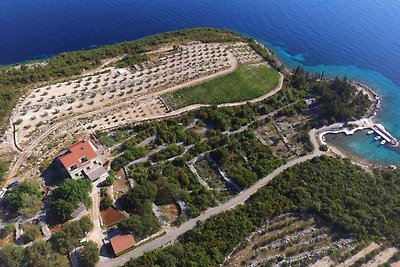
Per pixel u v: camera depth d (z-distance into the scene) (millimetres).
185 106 172125
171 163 141750
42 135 148000
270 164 145125
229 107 173000
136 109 166750
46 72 183750
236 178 136875
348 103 183500
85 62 199000
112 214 119562
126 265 104125
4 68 188250
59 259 104125
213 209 126625
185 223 121000
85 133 150750
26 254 101625
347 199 130625
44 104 163250
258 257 112250
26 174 131250
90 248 103750
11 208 119250
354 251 115562
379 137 172250
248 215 123312
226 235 115312
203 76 193250
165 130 155250
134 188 122938
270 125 169875
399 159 162375
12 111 157750
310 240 118625
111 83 181375
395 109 194000
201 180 138000
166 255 105500
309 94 191375
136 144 147375
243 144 155625
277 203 127250
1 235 111375
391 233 121625
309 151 157875
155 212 123500
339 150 164000
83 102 167000
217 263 108000
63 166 129625
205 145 150750
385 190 138375
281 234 119375
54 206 114562
